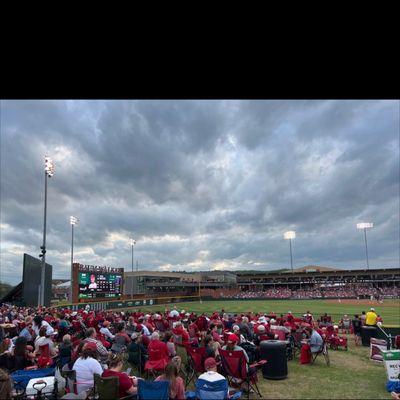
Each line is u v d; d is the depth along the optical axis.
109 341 13.36
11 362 8.61
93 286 54.88
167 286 103.19
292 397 8.58
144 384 6.32
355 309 47.50
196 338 12.48
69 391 7.09
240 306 57.31
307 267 168.75
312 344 12.30
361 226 114.19
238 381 9.01
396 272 109.50
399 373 9.02
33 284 38.06
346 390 9.10
